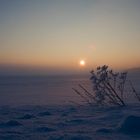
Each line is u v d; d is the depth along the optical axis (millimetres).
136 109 13383
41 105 18469
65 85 62625
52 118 12219
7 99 27203
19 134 9031
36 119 12070
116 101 15242
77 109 14859
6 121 11398
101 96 15234
